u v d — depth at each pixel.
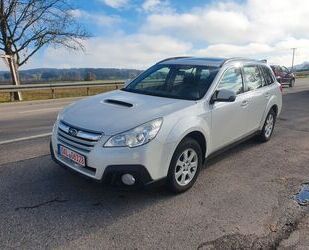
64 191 4.31
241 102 5.56
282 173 5.36
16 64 20.11
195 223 3.70
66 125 4.14
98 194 4.26
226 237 3.45
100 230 3.48
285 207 4.16
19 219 3.62
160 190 4.44
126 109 4.21
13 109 12.91
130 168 3.75
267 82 6.96
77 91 22.94
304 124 9.41
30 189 4.34
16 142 6.66
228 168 5.48
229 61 5.62
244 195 4.47
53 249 3.14
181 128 4.14
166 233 3.48
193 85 5.00
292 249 3.29
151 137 3.85
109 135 3.75
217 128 4.93
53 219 3.65
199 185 4.73
